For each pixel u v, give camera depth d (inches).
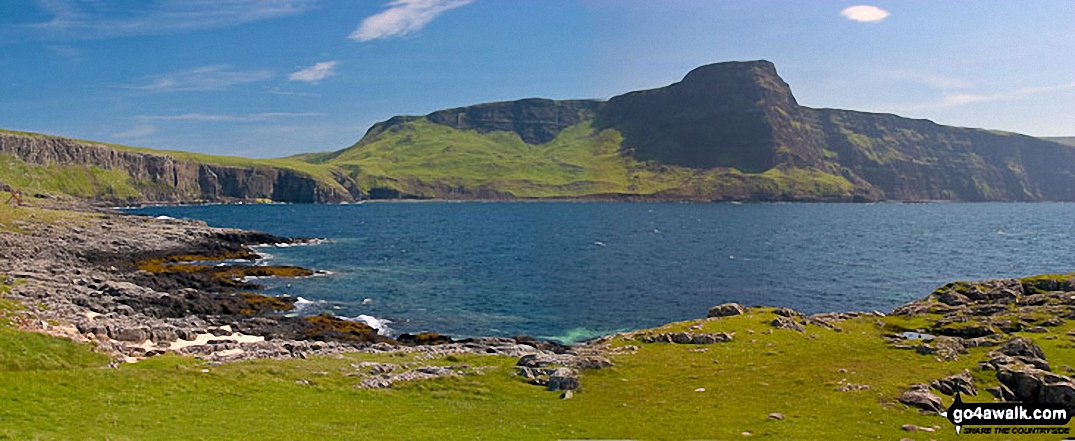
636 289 4119.1
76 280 3070.9
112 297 2824.8
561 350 2146.9
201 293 3346.5
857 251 6422.2
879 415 1334.9
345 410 1403.8
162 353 1929.1
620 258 5807.1
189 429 1202.6
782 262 5536.4
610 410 1434.5
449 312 3319.4
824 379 1598.2
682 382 1641.2
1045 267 5285.4
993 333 2018.9
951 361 1728.6
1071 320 2070.6
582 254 6122.1
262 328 2568.9
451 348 2182.6
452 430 1278.3
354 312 3250.5
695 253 6210.6
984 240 7662.4
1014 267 5275.6
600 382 1672.0
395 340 2588.6
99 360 1739.7
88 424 1184.2
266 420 1294.3
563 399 1533.0
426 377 1689.2
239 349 2053.4
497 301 3651.6
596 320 3176.7
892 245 7037.4
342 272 4682.6
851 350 1902.1
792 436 1224.8
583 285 4264.3
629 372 1754.4
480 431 1277.1
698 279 4557.1
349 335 2586.1
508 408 1456.7
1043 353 1738.4
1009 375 1555.1
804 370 1690.5
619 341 2135.8
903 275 4817.9
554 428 1305.4
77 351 1744.6
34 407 1248.8
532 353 1987.0
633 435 1256.2
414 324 3021.7
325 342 2372.0
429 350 2127.2
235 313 3011.8
